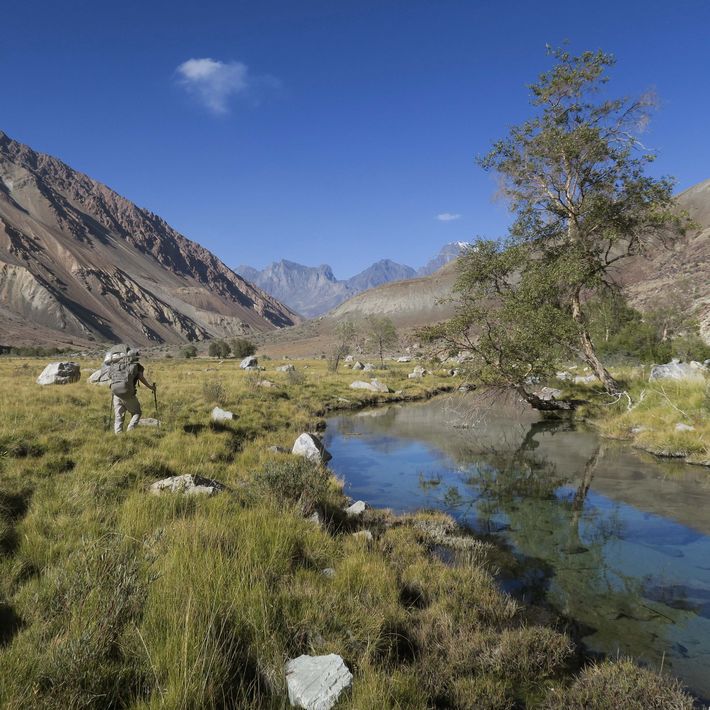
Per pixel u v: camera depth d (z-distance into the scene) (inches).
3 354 5354.3
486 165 848.3
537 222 839.7
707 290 2940.5
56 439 402.0
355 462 557.3
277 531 241.6
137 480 330.3
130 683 132.9
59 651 133.6
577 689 166.6
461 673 173.8
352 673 150.3
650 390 759.7
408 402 1153.4
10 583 182.5
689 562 288.4
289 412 809.5
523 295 770.2
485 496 425.7
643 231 757.3
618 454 576.1
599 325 1309.1
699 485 444.5
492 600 228.7
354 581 216.7
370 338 2726.4
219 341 4047.7
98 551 187.0
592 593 249.0
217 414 616.4
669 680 175.8
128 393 460.4
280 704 135.3
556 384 1043.9
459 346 804.0
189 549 203.2
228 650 143.6
